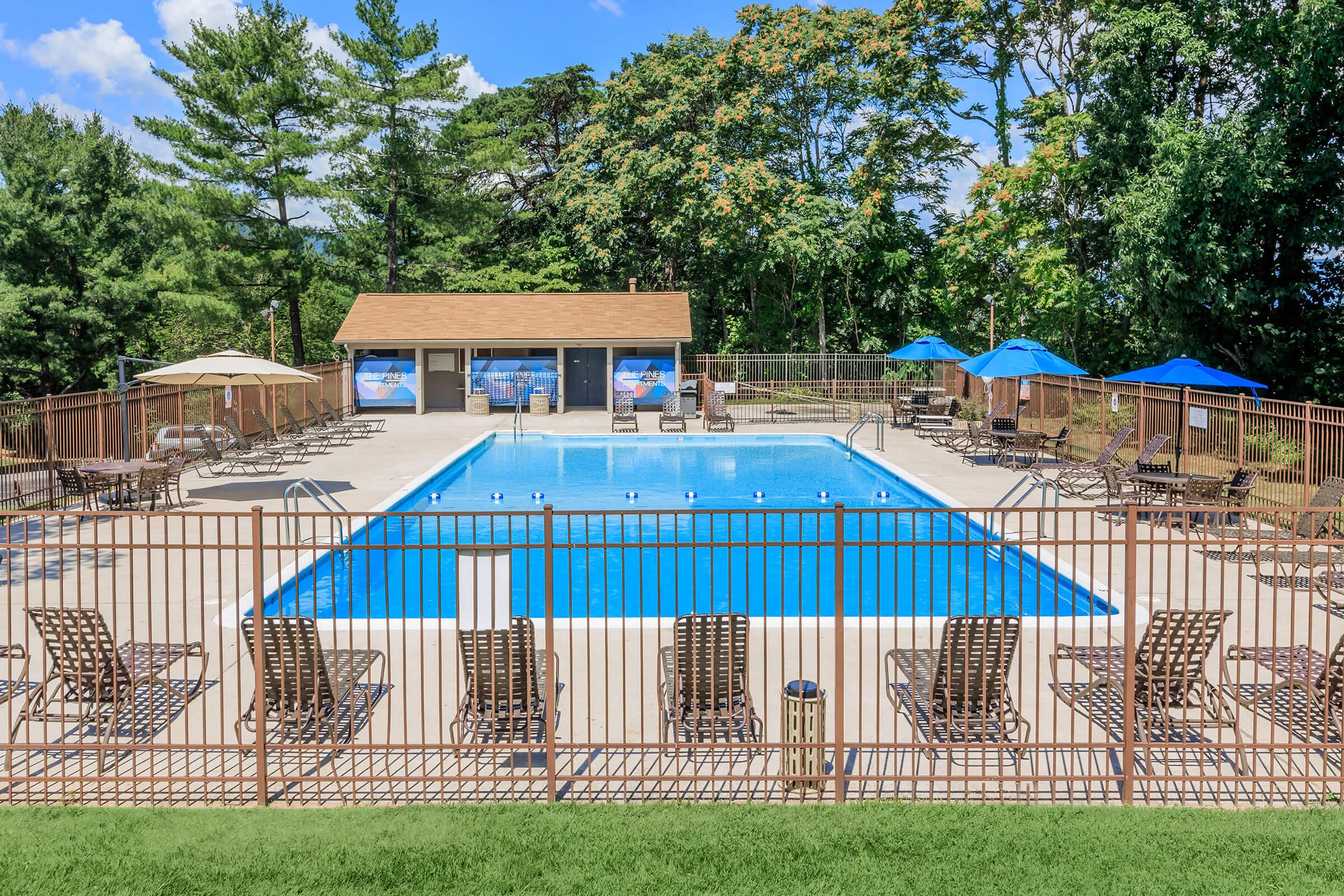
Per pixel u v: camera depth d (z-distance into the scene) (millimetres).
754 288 45094
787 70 39906
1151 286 23953
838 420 32781
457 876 4848
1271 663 7070
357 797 5793
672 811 5582
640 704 6930
